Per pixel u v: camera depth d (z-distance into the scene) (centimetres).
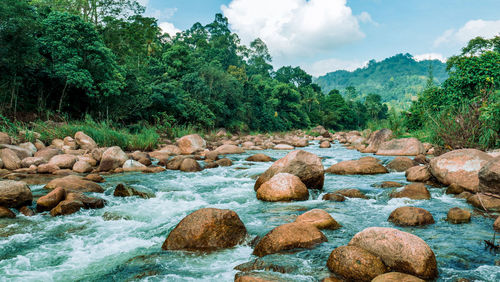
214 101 3697
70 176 744
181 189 738
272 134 3931
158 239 429
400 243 305
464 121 1075
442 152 1118
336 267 305
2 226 462
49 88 2058
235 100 4184
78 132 1298
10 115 1678
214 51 6912
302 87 7906
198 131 2934
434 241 388
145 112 2681
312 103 7544
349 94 11488
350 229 438
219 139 2542
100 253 382
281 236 368
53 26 1911
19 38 1650
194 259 358
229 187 764
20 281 316
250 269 323
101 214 538
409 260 294
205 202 620
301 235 375
